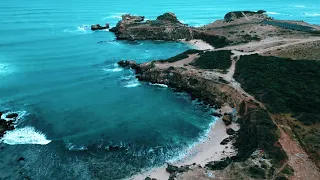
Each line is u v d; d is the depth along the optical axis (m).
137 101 79.00
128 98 80.50
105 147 58.56
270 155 50.19
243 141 58.66
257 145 53.66
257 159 49.59
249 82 78.19
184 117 71.38
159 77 90.25
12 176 50.25
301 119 60.22
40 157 55.12
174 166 51.88
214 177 46.81
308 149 51.25
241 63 91.00
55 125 65.81
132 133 63.88
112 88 86.56
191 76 86.56
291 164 47.94
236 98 73.88
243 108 69.88
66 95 80.62
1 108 71.94
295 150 51.38
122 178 50.09
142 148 58.72
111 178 50.09
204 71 89.31
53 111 71.81
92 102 77.44
